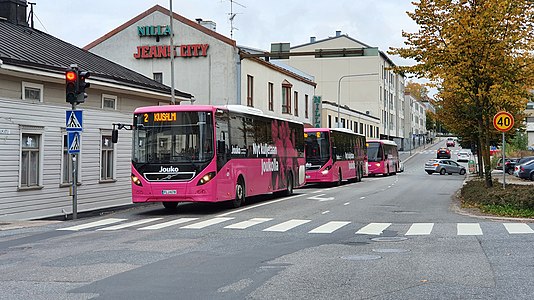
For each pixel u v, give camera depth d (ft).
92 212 74.43
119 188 83.05
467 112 140.15
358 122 246.06
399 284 26.86
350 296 24.62
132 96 86.58
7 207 61.93
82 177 75.10
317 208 68.28
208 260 33.71
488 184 75.00
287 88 161.48
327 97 281.54
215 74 124.36
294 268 30.96
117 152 82.74
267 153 80.48
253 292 25.43
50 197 68.59
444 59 73.82
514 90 75.77
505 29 71.56
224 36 123.85
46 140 68.08
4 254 37.50
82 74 59.11
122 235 46.06
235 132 68.95
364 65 278.05
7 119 62.03
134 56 127.85
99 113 78.43
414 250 36.68
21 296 25.29
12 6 84.84
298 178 95.66
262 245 39.60
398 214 60.54
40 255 36.63
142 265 32.32
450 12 74.38
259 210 66.13
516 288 25.79
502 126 66.13
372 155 178.19
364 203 75.20
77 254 36.60
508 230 45.68
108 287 26.78
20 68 61.87
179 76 126.00
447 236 42.80
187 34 125.49
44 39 85.56
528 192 59.72
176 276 29.09
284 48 90.48
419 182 139.64
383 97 297.12
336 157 120.16
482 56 71.56
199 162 61.57
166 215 63.05
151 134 62.69
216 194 62.34
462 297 24.27
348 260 33.30
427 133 500.74
